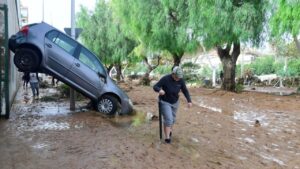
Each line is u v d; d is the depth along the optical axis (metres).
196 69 57.22
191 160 7.95
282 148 9.58
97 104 13.98
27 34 13.08
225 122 13.21
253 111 16.61
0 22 11.98
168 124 9.26
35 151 8.05
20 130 10.41
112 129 10.78
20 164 7.08
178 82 9.18
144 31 31.59
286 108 17.88
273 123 13.31
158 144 9.12
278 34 23.97
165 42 30.80
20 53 12.98
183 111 15.73
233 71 28.59
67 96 19.97
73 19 15.10
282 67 52.19
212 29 25.09
